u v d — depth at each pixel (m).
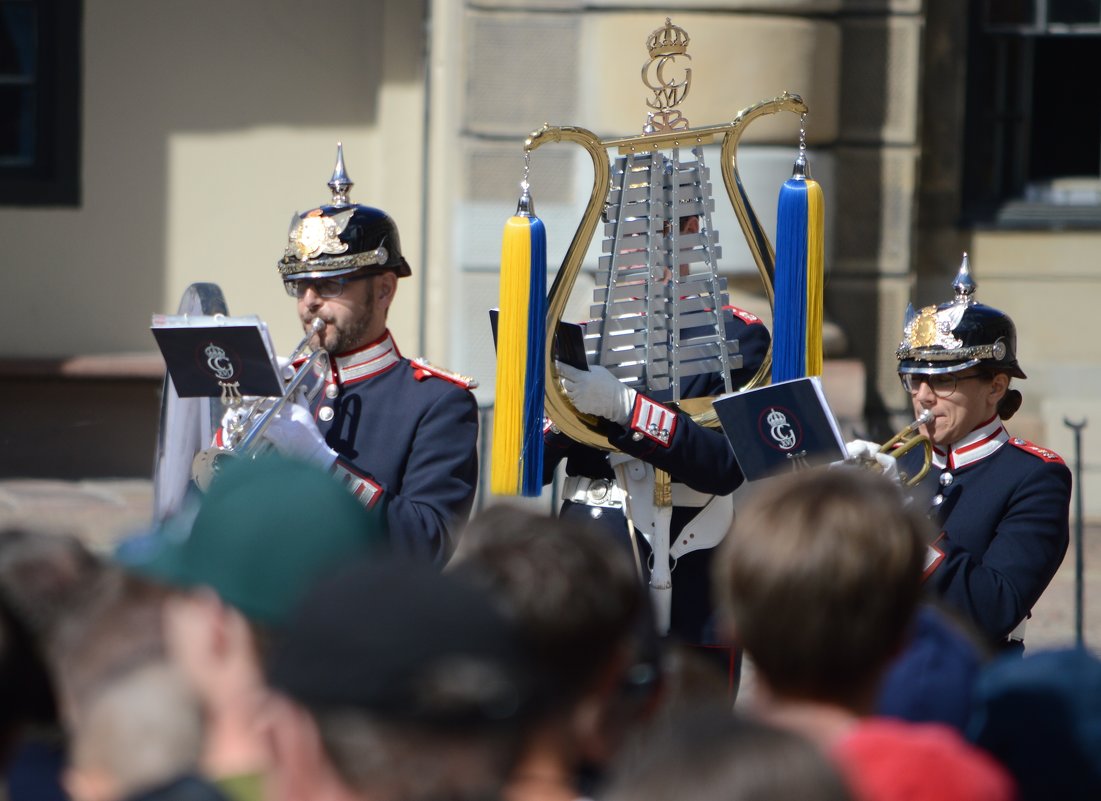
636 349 14.25
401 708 5.77
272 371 13.44
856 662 7.91
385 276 14.68
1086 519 29.73
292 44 30.53
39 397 30.56
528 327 13.46
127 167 30.78
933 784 7.31
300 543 7.78
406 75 30.11
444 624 5.89
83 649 7.75
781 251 14.00
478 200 27.31
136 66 30.67
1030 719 8.32
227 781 7.38
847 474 8.38
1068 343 30.28
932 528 12.66
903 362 13.76
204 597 7.71
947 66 29.89
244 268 30.92
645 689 7.89
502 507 7.90
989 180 30.50
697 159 14.32
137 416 30.62
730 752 5.82
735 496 15.04
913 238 28.78
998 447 13.70
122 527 26.31
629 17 26.30
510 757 5.99
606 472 14.60
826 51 27.20
